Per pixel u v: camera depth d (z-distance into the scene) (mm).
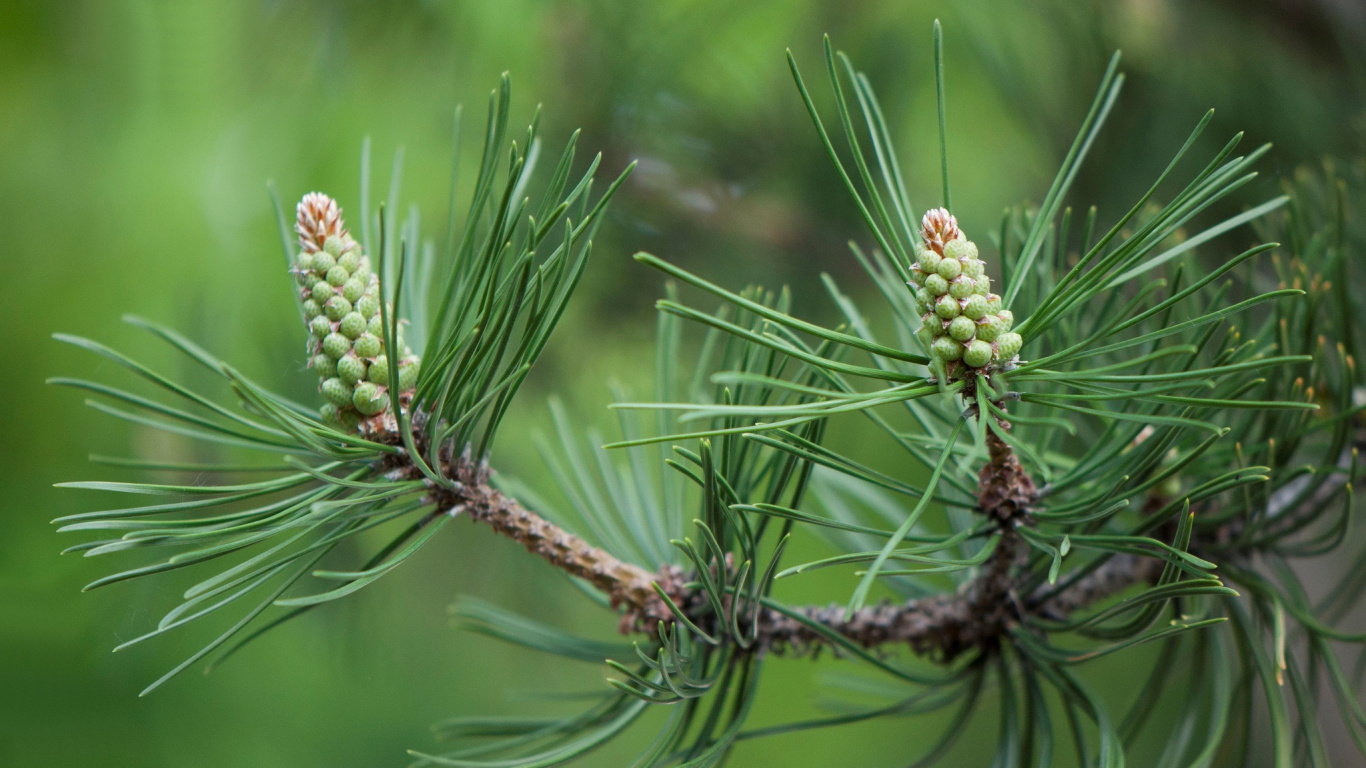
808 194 839
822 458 558
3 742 821
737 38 906
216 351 839
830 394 542
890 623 589
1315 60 822
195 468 570
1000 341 546
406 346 570
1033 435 593
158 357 851
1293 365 588
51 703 835
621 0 824
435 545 895
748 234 855
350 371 562
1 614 842
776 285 844
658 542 603
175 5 877
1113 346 543
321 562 809
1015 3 826
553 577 880
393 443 567
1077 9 776
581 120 829
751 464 582
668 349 604
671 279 849
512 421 865
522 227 810
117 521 548
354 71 872
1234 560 594
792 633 588
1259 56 797
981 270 546
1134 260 548
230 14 873
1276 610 572
